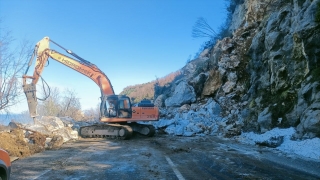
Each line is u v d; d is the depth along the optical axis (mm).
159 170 7973
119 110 17672
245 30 26125
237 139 16266
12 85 14609
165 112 27625
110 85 18875
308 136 11609
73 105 34125
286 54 15391
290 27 16062
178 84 30250
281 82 15531
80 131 17969
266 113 15617
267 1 24750
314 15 13188
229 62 25594
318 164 8602
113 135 16922
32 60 15930
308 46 13297
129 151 11766
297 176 7219
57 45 17781
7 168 5012
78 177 7070
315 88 12289
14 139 10773
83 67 18469
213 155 10727
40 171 7691
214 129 20016
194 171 7875
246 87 23234
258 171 7855
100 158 9938
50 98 31266
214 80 26453
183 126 20375
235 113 21453
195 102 27531
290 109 14383
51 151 11555
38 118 17906
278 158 9891
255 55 19969
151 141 15875
